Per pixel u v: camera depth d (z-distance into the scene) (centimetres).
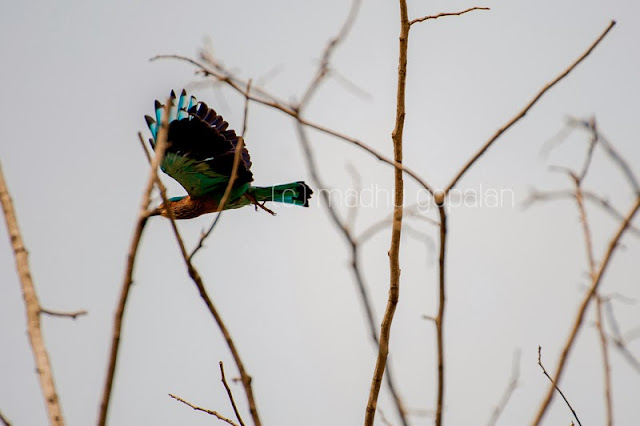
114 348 668
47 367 702
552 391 822
